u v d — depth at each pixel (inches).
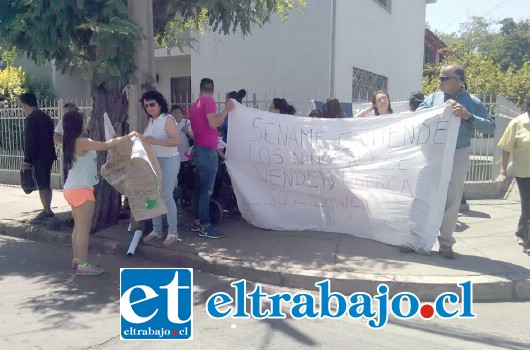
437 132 228.8
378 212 250.7
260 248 248.2
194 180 282.5
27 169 309.4
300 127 271.3
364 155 254.5
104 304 197.6
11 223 313.4
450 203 224.8
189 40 361.4
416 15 681.0
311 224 276.5
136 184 228.4
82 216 226.2
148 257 251.8
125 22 239.0
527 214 244.8
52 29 242.8
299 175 272.4
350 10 469.1
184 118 311.4
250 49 474.3
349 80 476.7
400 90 633.6
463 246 246.7
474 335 169.3
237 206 310.5
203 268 234.7
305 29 446.3
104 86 273.6
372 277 205.5
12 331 172.9
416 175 237.1
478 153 367.6
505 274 206.5
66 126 217.8
